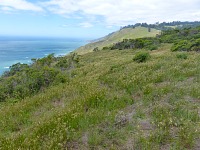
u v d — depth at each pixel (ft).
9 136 25.66
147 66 60.03
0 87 59.72
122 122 24.64
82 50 628.28
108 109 29.50
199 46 116.88
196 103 29.37
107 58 143.84
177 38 226.38
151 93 34.09
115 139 21.16
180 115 25.12
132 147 19.61
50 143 20.58
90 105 31.81
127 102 32.09
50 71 66.39
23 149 20.26
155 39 239.50
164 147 19.44
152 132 21.48
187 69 50.47
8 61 458.09
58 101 40.93
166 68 54.60
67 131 22.89
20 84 61.41
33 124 28.53
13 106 42.98
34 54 634.43
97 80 53.57
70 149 20.15
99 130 23.15
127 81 42.86
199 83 38.50
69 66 108.37
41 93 53.72
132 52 171.32
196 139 20.24
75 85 50.60
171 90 35.01
